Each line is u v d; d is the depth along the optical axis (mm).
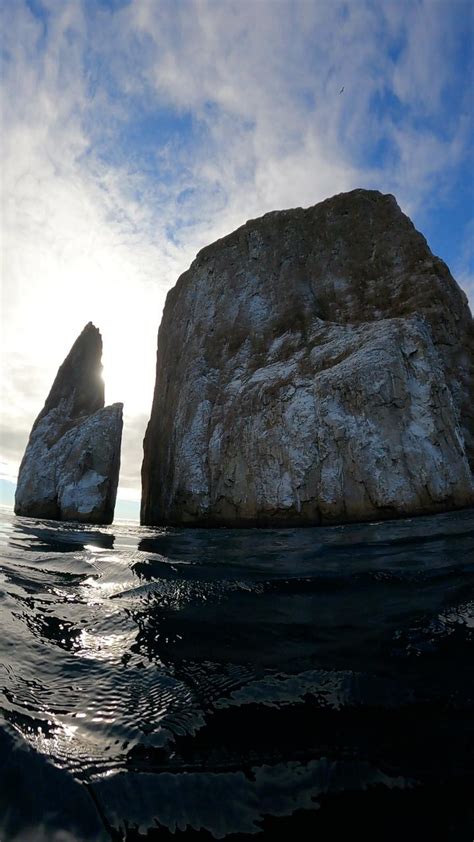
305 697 1954
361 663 2275
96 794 1380
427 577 3973
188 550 6805
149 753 1577
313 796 1365
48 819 1288
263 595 3744
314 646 2539
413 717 1753
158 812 1317
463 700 1856
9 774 1452
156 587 4074
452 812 1286
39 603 3484
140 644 2635
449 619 2824
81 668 2287
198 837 1235
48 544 7484
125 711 1864
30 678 2152
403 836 1220
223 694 2006
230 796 1374
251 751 1581
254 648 2549
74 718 1799
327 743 1614
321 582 4090
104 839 1223
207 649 2545
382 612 3082
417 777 1420
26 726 1723
